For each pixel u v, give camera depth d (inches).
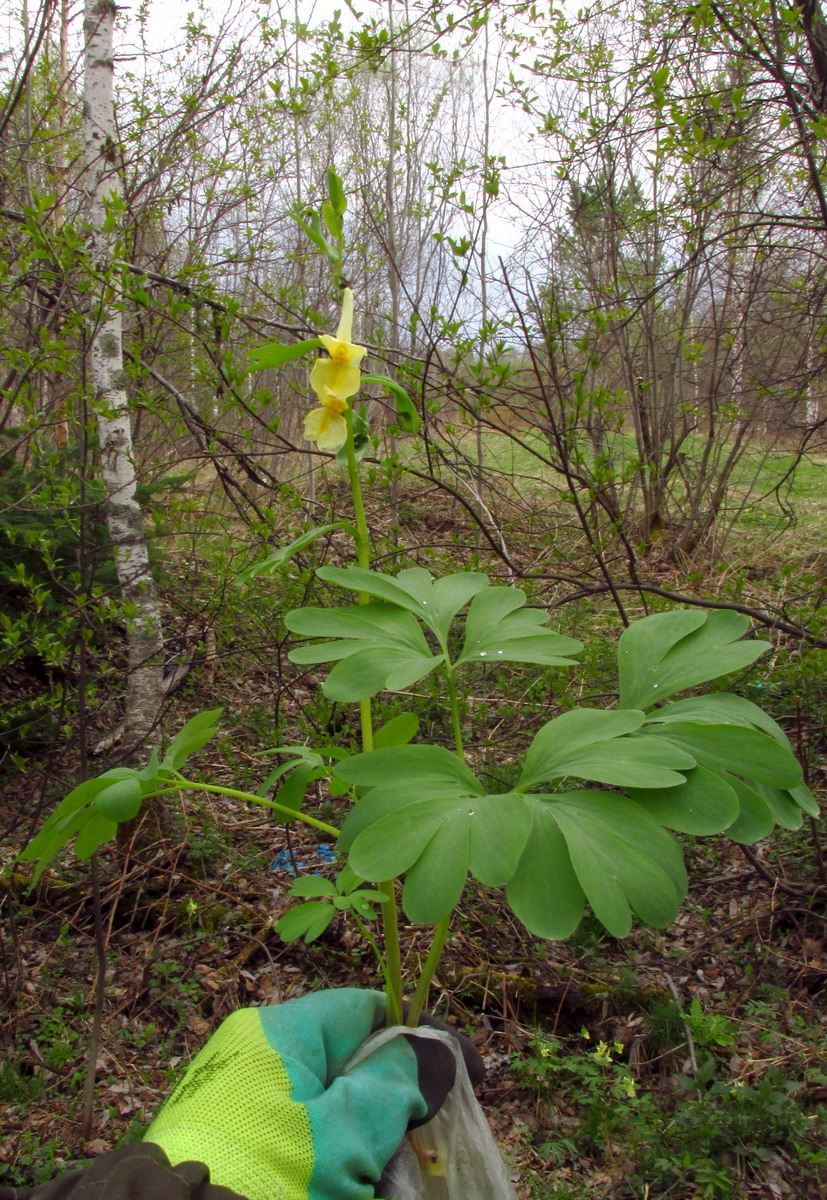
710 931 147.4
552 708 179.8
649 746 45.4
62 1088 120.0
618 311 215.8
